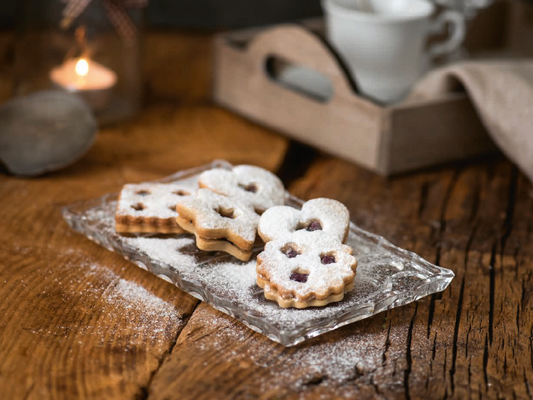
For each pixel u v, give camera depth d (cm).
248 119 112
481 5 116
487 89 99
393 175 101
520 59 117
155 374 76
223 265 83
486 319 82
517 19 119
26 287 83
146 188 88
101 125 108
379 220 94
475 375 77
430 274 83
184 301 82
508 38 120
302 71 111
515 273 87
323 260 81
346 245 81
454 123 102
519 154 97
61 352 78
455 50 115
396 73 105
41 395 75
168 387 75
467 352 79
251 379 76
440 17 111
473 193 99
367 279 82
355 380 76
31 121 97
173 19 134
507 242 92
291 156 107
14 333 79
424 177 102
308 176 101
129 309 81
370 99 99
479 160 105
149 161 102
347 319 80
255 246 85
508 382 77
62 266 85
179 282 82
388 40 103
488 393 76
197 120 111
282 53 105
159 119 110
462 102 101
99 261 86
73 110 99
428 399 75
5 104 98
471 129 103
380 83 105
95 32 106
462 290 85
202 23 135
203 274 82
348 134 102
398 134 99
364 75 105
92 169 100
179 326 80
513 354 79
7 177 98
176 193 88
